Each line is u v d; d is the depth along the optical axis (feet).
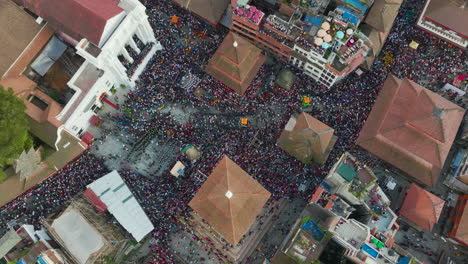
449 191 262.88
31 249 225.97
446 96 274.57
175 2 282.56
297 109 272.31
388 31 272.31
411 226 257.14
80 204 237.45
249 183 223.92
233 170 223.71
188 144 261.85
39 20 252.62
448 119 231.09
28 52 254.88
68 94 269.03
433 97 244.22
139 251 253.03
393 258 211.41
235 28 272.51
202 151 261.85
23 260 222.89
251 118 271.69
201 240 252.42
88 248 225.15
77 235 227.61
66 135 245.65
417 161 247.91
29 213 248.32
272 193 256.11
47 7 241.76
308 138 246.27
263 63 281.54
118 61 248.11
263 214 256.93
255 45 281.95
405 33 284.00
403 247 255.50
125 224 238.68
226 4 280.31
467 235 235.40
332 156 261.85
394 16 269.44
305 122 247.29
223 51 256.93
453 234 243.19
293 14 255.09
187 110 272.10
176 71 273.75
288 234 247.29
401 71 277.23
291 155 258.78
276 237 257.75
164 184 257.14
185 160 262.47
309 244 217.97
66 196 249.96
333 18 242.99
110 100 272.92
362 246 206.49
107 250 230.68
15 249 234.38
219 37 286.46
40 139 245.86
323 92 274.57
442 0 266.36
